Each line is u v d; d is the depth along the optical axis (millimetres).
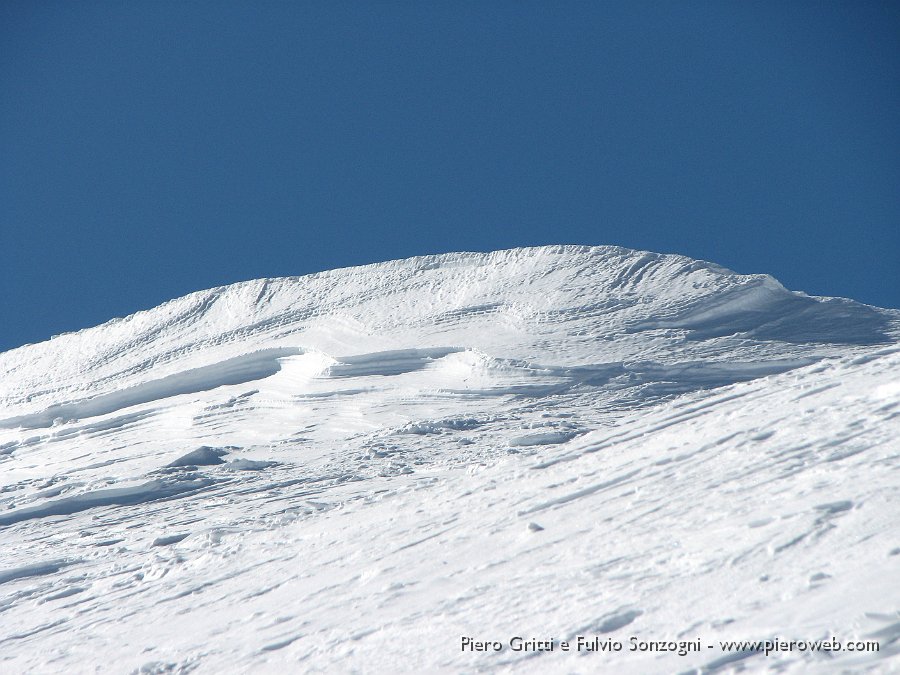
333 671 29016
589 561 33094
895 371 54969
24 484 160500
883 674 17734
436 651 27672
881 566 22953
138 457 191000
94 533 99875
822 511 29156
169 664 36250
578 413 178000
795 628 20875
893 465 32719
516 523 45281
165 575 60531
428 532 50406
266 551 59719
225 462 150375
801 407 51812
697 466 44938
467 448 137375
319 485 112562
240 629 39281
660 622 24250
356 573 44375
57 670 41156
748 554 27406
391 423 188375
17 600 62969
